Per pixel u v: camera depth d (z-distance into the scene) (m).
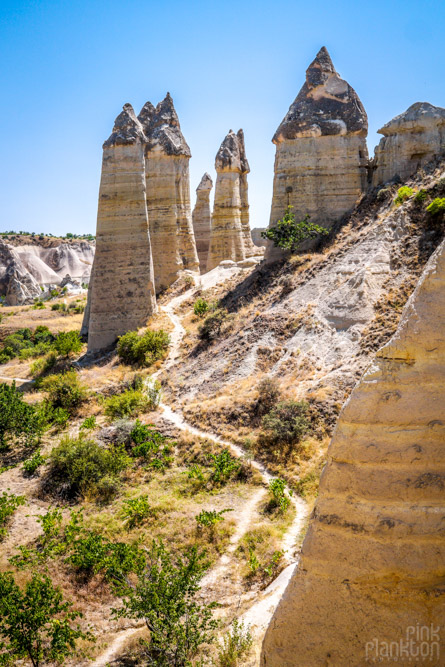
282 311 32.66
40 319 72.56
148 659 11.56
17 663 12.12
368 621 5.86
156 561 13.34
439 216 28.94
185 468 22.66
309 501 18.34
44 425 29.25
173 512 18.44
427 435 5.74
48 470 23.61
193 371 33.16
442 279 5.61
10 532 18.42
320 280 32.56
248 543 15.96
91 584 14.96
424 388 5.70
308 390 24.58
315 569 6.11
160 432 25.86
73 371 37.16
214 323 36.50
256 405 25.45
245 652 10.64
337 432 6.02
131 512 18.27
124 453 24.00
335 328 27.94
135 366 37.62
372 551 5.84
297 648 6.13
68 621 12.40
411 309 5.77
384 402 5.77
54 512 18.61
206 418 26.28
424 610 5.73
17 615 11.70
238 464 21.23
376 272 28.91
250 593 13.77
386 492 5.80
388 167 36.84
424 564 5.75
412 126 35.66
